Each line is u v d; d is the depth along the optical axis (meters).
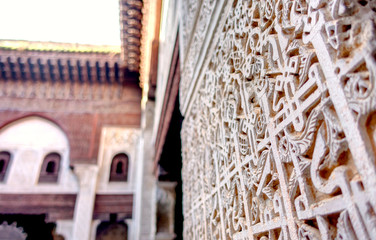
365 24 0.46
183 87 2.13
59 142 6.66
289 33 0.66
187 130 2.01
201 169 1.53
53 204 5.99
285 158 0.65
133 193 6.38
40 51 6.76
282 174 0.65
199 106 1.65
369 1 0.47
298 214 0.58
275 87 0.71
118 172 6.61
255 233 0.81
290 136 0.62
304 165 0.57
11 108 6.75
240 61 0.99
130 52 6.48
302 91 0.58
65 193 6.12
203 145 1.52
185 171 2.04
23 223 6.02
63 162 6.46
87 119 6.89
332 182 0.48
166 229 4.80
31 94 6.99
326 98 0.50
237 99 1.00
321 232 0.50
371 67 0.42
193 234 1.68
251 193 0.88
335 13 0.50
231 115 1.07
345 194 0.45
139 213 5.29
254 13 0.88
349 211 0.43
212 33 1.39
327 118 0.50
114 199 6.26
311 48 0.58
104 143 6.86
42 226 6.05
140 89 7.53
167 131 3.61
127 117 7.12
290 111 0.63
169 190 4.98
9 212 5.79
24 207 5.89
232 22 1.11
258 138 0.82
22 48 6.68
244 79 0.94
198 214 1.58
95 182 6.24
